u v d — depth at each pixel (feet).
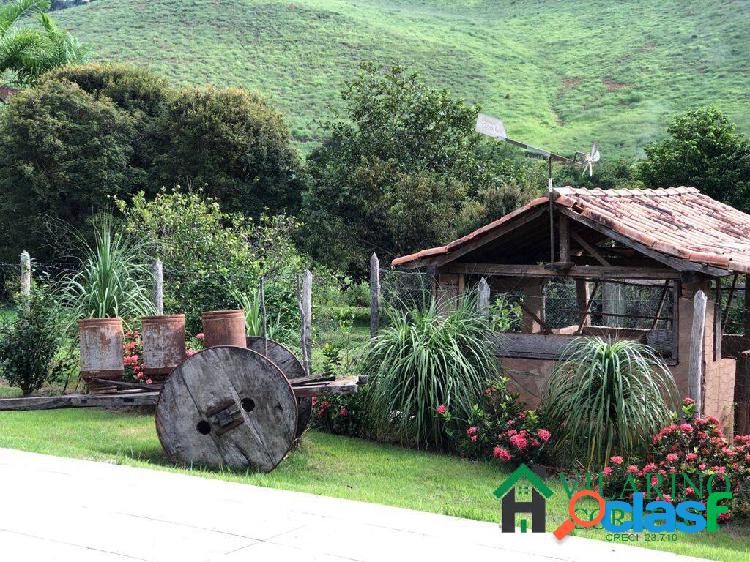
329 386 31.78
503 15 321.32
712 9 281.54
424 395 36.68
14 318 44.60
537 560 18.67
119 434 36.01
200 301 47.91
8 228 113.29
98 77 126.41
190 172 117.70
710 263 35.96
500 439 35.24
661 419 33.63
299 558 18.31
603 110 218.38
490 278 46.34
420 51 269.64
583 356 34.83
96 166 112.47
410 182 98.53
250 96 125.49
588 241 44.55
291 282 49.83
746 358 39.55
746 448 31.17
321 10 298.76
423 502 28.53
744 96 208.74
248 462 30.91
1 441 31.65
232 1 305.12
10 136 112.16
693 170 104.42
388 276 45.68
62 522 20.71
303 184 121.08
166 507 22.35
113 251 49.37
